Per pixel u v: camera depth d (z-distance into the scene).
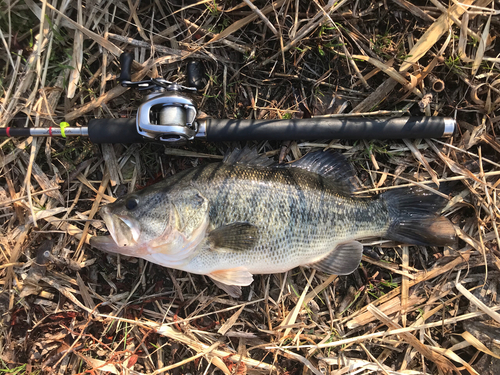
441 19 0.43
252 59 0.44
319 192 0.41
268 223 0.40
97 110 0.44
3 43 0.42
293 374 0.46
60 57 0.44
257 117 0.45
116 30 0.44
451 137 0.45
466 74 0.45
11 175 0.44
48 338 0.44
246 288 0.46
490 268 0.47
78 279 0.45
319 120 0.43
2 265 0.43
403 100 0.45
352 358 0.47
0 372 0.43
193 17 0.44
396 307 0.46
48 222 0.44
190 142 0.43
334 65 0.45
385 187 0.45
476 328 0.46
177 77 0.45
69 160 0.44
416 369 0.47
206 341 0.45
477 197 0.45
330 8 0.43
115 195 0.45
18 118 0.43
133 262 0.45
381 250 0.47
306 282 0.46
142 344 0.45
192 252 0.40
